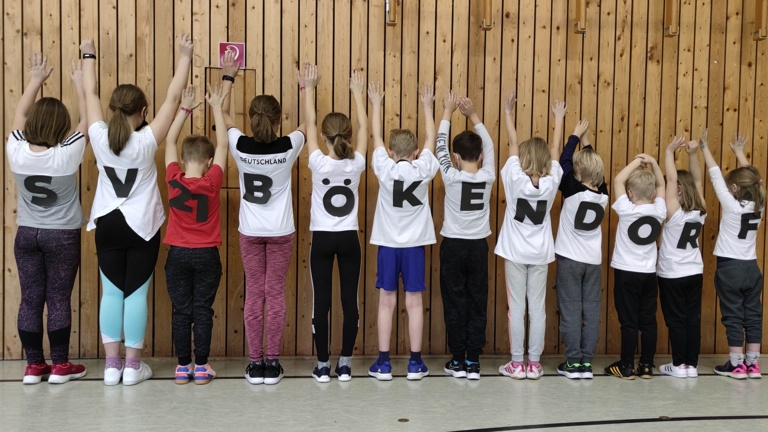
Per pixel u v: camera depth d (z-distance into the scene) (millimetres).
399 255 3580
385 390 3400
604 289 4266
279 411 3021
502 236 3729
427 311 4141
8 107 3836
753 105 4344
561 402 3236
